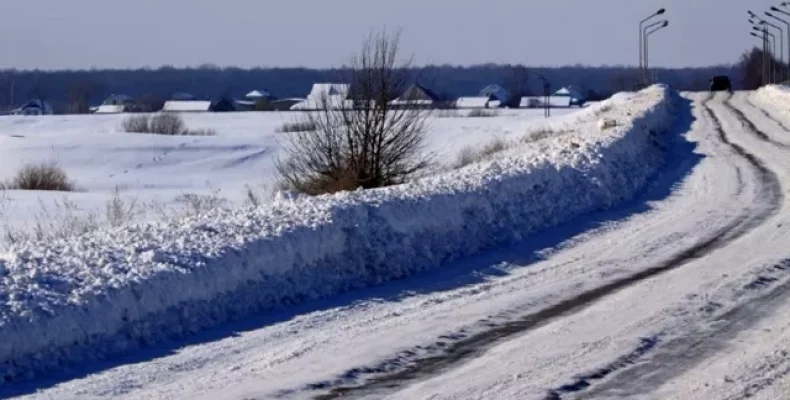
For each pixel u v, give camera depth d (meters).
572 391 22.33
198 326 27.78
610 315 29.89
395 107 65.12
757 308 30.88
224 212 41.59
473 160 89.38
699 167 74.38
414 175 65.94
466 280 35.34
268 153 144.38
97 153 144.75
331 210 36.41
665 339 27.12
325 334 27.38
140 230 36.66
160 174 130.38
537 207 47.97
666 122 115.12
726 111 150.38
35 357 23.91
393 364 24.44
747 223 48.50
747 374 23.69
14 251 33.09
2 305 24.80
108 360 24.81
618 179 58.69
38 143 151.75
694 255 40.25
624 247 42.16
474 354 25.42
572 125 133.50
